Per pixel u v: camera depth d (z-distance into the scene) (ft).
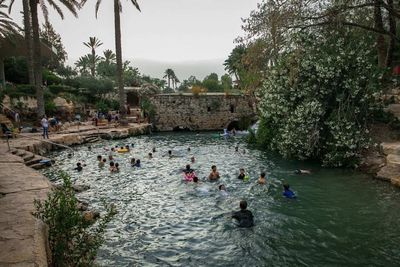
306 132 57.72
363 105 54.70
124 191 46.68
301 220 34.17
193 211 38.14
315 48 57.21
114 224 34.27
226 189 46.73
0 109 97.76
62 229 21.13
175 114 143.84
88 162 67.05
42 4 92.32
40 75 95.76
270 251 27.81
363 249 27.45
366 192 41.81
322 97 57.57
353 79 54.03
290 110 61.87
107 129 109.81
